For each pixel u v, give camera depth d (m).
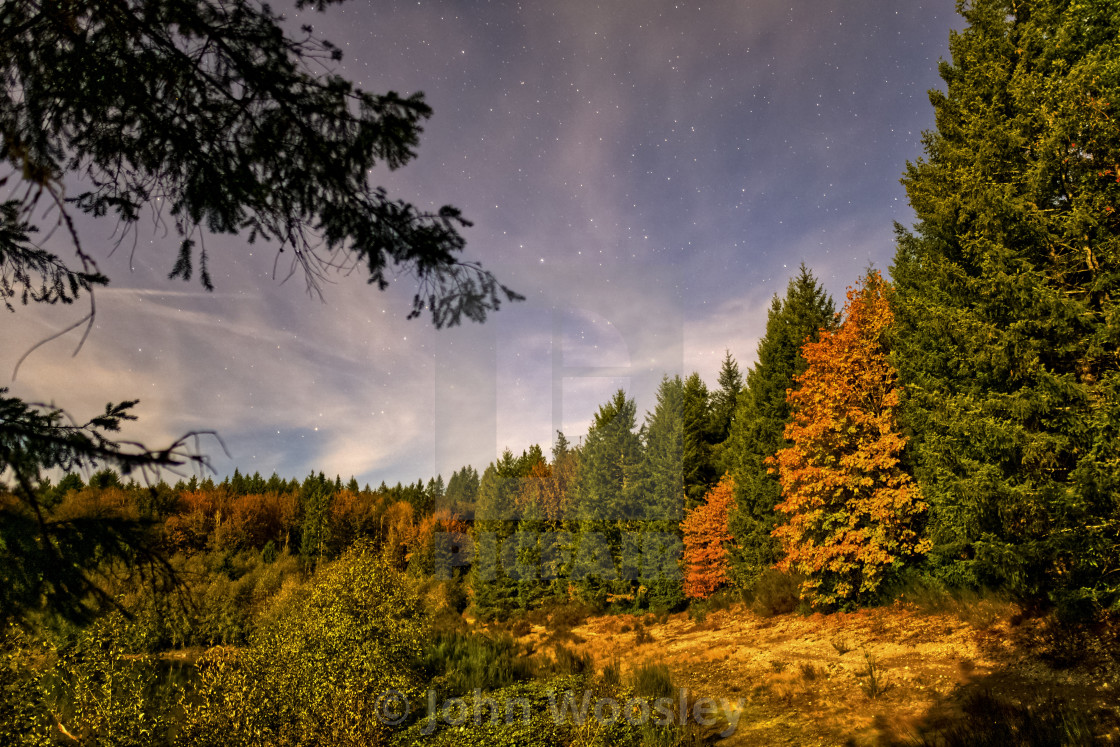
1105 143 9.51
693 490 24.58
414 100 2.55
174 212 2.87
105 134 2.71
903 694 8.52
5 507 2.09
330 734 8.43
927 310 12.66
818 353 15.98
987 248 11.01
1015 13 12.20
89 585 2.41
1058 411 9.62
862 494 14.99
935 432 12.46
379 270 2.85
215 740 8.16
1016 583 10.04
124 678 7.89
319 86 2.50
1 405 1.84
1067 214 9.91
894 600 13.94
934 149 14.96
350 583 11.14
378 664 9.97
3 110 2.54
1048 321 9.71
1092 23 10.52
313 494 56.28
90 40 2.38
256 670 9.05
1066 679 7.66
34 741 7.02
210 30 2.34
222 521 52.38
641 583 13.39
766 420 22.94
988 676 8.45
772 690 9.75
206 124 2.62
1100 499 8.73
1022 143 10.52
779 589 17.11
